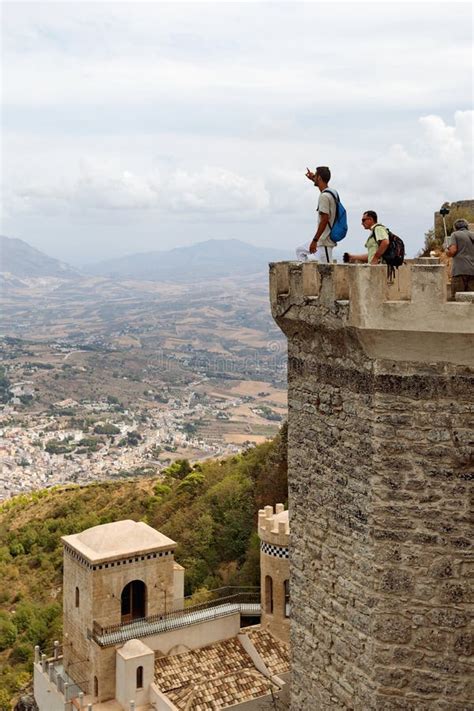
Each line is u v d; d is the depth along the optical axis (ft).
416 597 39.40
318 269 42.93
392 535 39.83
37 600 219.20
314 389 45.83
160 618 109.60
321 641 45.34
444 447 38.52
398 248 41.65
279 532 107.96
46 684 113.29
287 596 108.68
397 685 39.91
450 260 49.80
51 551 252.01
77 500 295.07
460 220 44.06
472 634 38.34
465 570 38.34
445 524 38.65
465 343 37.35
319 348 44.80
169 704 94.63
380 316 38.42
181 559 196.95
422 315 37.65
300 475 47.57
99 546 110.11
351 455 42.11
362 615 41.37
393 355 39.09
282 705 96.58
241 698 96.53
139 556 110.11
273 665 103.96
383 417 39.70
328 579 44.60
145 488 291.99
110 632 104.17
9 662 185.68
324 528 45.03
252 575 169.68
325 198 46.06
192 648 107.55
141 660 99.04
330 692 44.42
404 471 39.42
